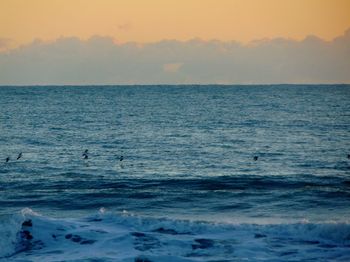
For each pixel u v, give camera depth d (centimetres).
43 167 8381
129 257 3438
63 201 5984
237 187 6775
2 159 9231
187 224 4031
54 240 3803
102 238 3809
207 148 10600
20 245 3731
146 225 4059
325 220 4981
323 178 7338
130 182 7069
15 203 5891
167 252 3544
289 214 5297
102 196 6194
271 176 7512
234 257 3434
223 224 4022
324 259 3416
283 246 3647
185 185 6894
